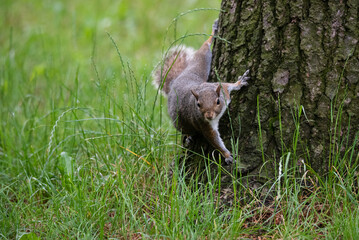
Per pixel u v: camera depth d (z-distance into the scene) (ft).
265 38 25.02
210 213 22.85
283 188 24.00
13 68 46.50
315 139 24.61
